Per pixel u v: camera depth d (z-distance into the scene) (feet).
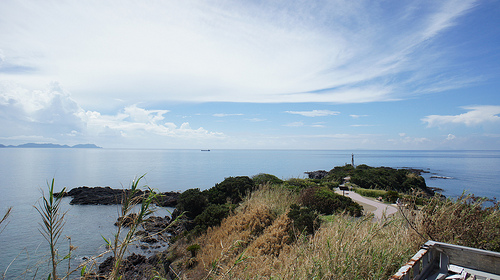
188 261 34.04
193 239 42.98
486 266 11.82
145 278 34.81
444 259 12.38
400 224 20.79
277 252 25.17
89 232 68.33
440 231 17.84
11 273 34.27
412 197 22.43
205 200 60.59
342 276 13.97
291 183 72.13
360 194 70.74
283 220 31.37
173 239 49.98
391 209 44.14
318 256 16.42
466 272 11.64
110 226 74.90
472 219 18.29
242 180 64.64
